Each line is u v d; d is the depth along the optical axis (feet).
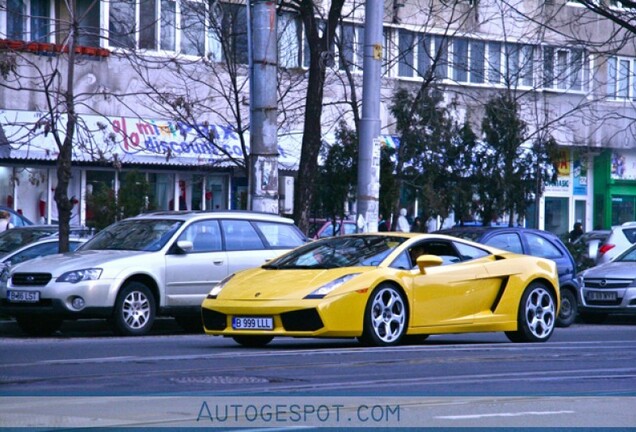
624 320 101.30
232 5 114.32
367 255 59.36
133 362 50.03
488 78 143.54
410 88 143.13
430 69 115.44
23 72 127.75
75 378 44.06
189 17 120.06
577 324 95.86
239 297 56.70
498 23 153.69
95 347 59.57
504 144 110.11
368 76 83.15
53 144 130.00
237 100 104.22
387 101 147.33
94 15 134.92
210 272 72.59
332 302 55.06
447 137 107.24
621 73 168.55
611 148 178.81
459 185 108.06
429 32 141.59
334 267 58.59
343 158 105.40
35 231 86.53
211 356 52.90
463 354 55.72
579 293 91.76
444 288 60.08
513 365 51.34
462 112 146.10
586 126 161.38
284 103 133.08
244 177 150.41
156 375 45.09
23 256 81.46
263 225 76.38
